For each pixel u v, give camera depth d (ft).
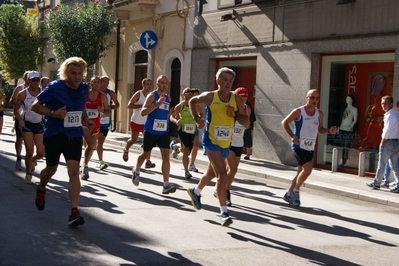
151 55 75.72
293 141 31.65
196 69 65.92
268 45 55.62
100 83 37.78
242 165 51.06
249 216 28.55
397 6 43.98
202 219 26.94
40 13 117.39
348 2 47.44
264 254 21.47
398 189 38.78
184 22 68.13
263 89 56.39
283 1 53.72
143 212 27.71
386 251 23.25
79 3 96.84
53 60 108.06
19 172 38.91
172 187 32.09
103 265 18.97
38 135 34.01
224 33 61.36
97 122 37.78
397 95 44.09
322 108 51.65
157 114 32.09
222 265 19.65
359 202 36.65
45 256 19.74
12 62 110.42
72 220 23.34
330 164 51.39
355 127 48.96
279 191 38.24
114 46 86.07
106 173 41.01
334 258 21.59
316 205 33.78
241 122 24.95
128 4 75.72
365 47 46.39
